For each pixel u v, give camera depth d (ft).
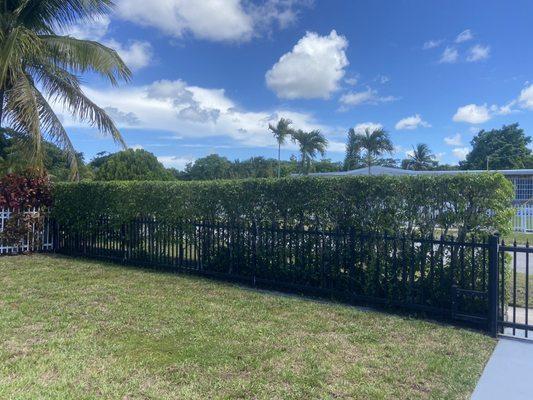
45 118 39.09
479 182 19.47
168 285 26.18
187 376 13.16
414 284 20.85
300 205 24.76
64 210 40.34
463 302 19.43
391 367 14.08
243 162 196.85
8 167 43.80
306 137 127.44
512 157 211.20
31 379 12.69
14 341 15.88
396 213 21.68
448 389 12.63
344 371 13.69
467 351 15.76
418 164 213.46
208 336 16.71
